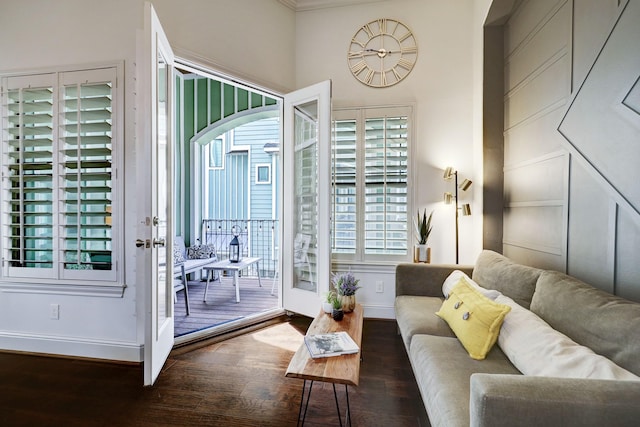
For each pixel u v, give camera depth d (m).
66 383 2.01
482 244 2.73
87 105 2.33
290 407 1.77
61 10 2.35
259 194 5.91
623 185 1.37
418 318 1.99
